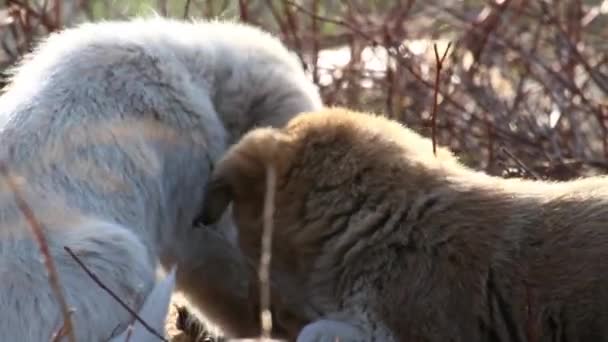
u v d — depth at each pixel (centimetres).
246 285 1066
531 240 944
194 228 1059
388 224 970
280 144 1009
